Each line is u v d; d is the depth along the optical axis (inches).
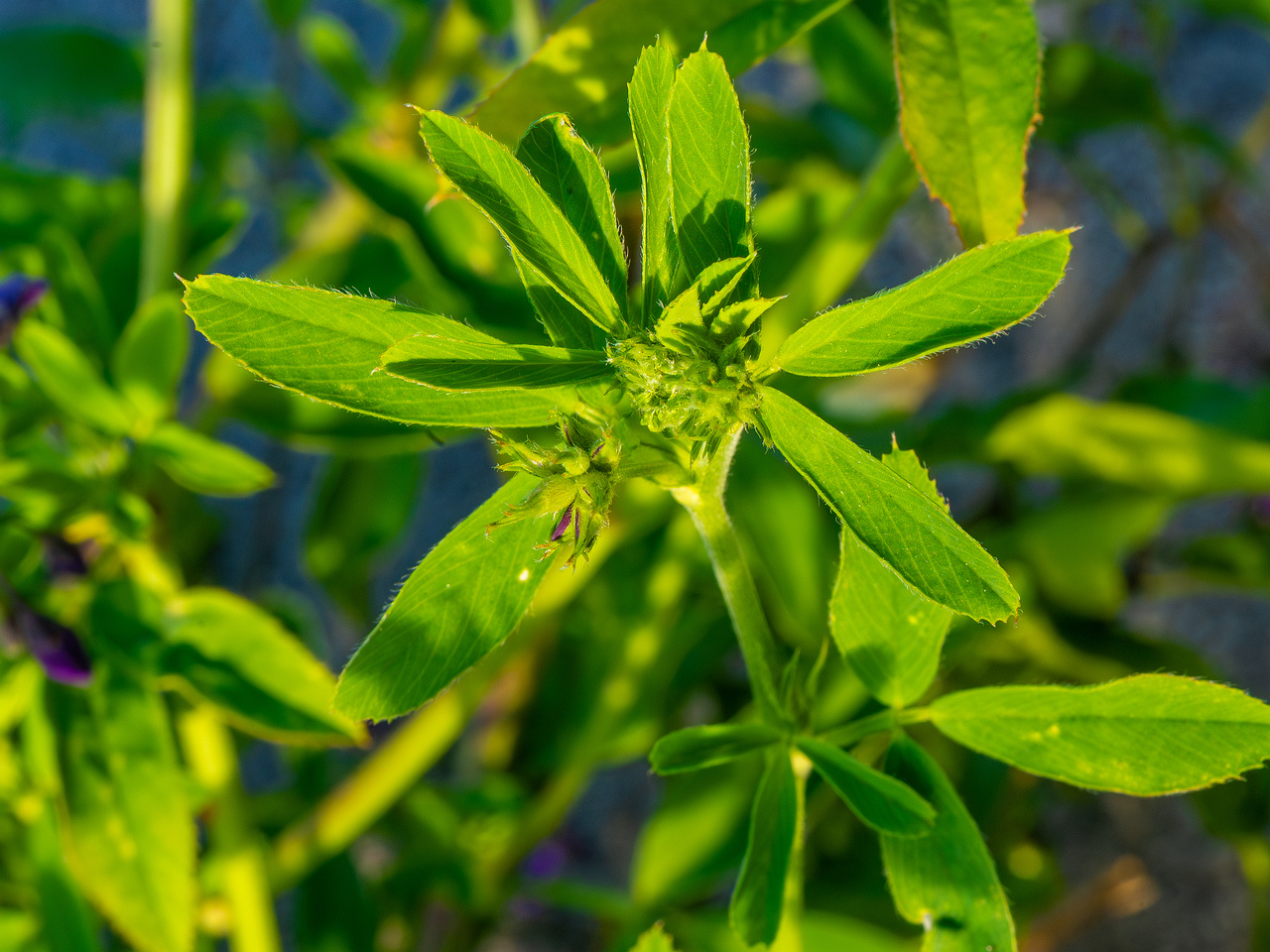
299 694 8.0
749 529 10.4
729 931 10.3
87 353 8.7
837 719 9.7
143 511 8.1
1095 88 11.3
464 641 5.4
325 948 11.3
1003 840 14.0
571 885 11.3
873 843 12.9
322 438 9.0
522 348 5.0
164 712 8.0
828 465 5.0
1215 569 12.2
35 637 7.7
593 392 5.3
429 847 12.1
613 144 6.7
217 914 10.0
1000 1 6.2
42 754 8.1
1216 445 10.1
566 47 6.5
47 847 8.5
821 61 12.1
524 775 14.1
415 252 9.1
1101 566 11.1
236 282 5.0
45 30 14.3
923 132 6.2
